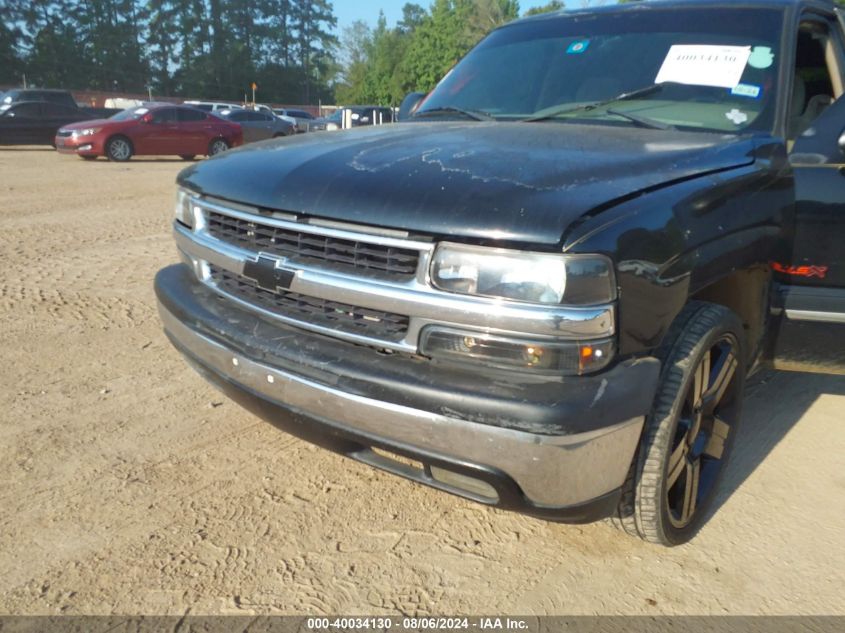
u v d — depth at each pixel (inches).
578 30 152.0
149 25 2915.8
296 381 95.6
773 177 114.8
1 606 93.8
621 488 92.6
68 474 124.3
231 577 100.7
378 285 91.2
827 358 127.6
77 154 699.4
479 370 86.9
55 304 214.8
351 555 106.3
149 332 194.2
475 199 88.0
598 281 83.4
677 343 98.5
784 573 105.5
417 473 95.6
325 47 3516.2
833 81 141.8
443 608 96.4
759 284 118.0
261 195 103.3
